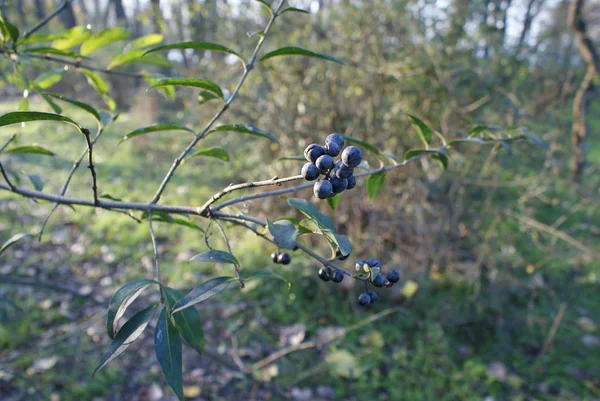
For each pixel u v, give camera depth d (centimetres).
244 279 102
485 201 459
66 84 888
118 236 518
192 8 526
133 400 310
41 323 367
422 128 133
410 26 441
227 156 141
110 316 92
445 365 340
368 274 103
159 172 715
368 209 426
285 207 480
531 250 462
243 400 312
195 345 100
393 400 317
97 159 784
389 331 368
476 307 374
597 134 850
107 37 172
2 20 146
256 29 503
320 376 331
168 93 191
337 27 467
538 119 584
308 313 387
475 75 471
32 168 704
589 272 441
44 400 297
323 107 461
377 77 447
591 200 518
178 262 460
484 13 482
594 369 343
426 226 406
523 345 367
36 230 518
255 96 509
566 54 700
